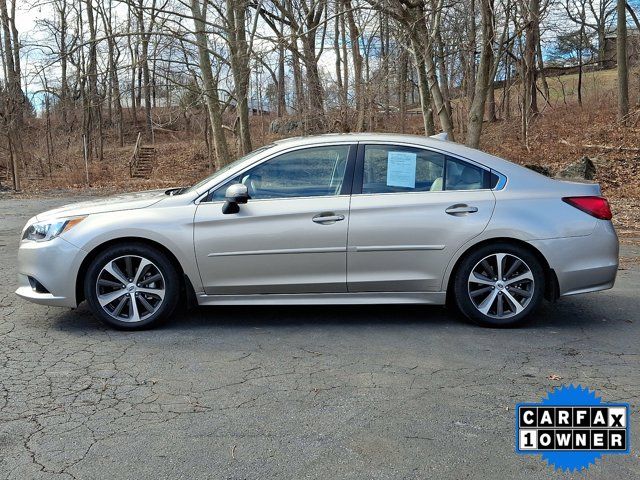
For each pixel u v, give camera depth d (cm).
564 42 3353
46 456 302
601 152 2194
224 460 297
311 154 515
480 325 514
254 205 501
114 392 379
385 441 316
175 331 504
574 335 495
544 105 3175
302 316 549
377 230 498
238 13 1290
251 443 314
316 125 1828
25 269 510
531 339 484
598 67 4456
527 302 507
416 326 518
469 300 507
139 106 5203
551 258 499
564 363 430
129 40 1340
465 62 2178
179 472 287
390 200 502
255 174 513
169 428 331
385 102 1970
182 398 370
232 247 497
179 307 576
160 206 505
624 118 2447
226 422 338
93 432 327
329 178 511
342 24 1938
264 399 368
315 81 1802
